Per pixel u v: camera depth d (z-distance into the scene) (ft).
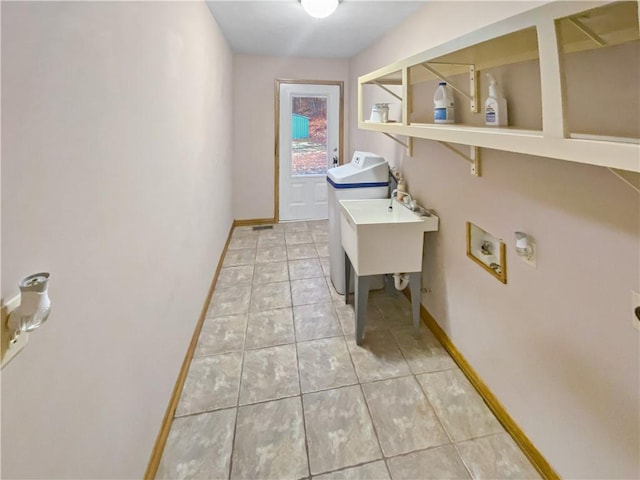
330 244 9.45
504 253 4.60
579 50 3.21
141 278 3.97
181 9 5.79
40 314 1.93
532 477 4.11
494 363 5.03
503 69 4.48
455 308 6.11
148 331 4.19
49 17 2.31
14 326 1.91
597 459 3.40
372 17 8.20
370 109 11.05
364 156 8.44
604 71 3.04
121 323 3.43
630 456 3.06
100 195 3.00
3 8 1.90
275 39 10.73
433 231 6.69
